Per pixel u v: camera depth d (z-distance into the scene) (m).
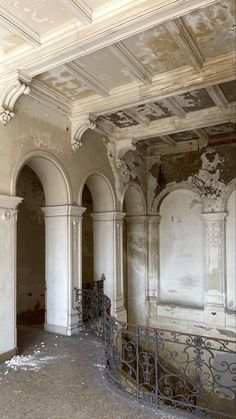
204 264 10.07
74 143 7.41
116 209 9.20
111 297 8.98
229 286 9.76
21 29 4.60
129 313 11.27
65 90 6.66
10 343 5.72
